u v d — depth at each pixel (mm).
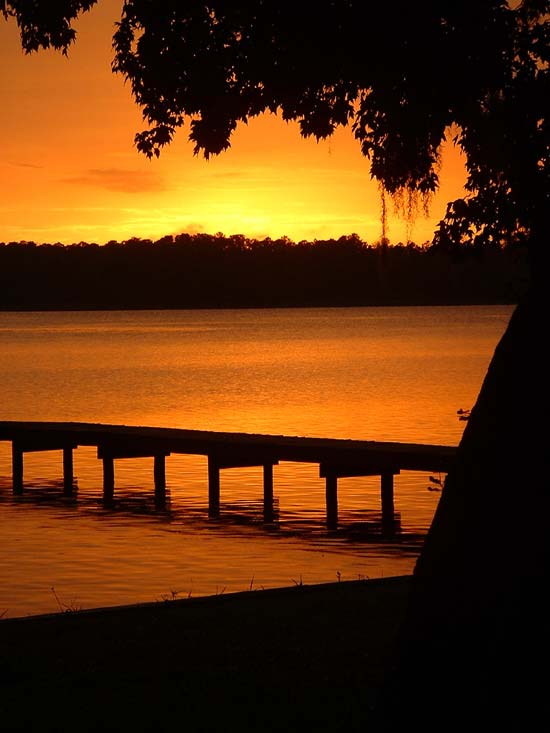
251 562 20906
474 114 10891
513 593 5754
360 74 10969
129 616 10977
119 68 12070
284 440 28500
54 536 23922
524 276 10656
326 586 12281
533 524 5758
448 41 10477
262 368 92562
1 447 42594
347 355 111875
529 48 10688
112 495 30266
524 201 10648
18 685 8672
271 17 10883
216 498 28141
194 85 11789
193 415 54219
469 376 80000
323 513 27094
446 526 6121
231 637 10016
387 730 6117
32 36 12047
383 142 12102
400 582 12445
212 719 7832
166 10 11430
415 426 47438
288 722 7715
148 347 136125
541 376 5898
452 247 11578
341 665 9031
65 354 119938
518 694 5676
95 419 52750
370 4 10312
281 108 12070
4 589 18219
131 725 7738
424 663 6023
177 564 20547
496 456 5953
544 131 10602
